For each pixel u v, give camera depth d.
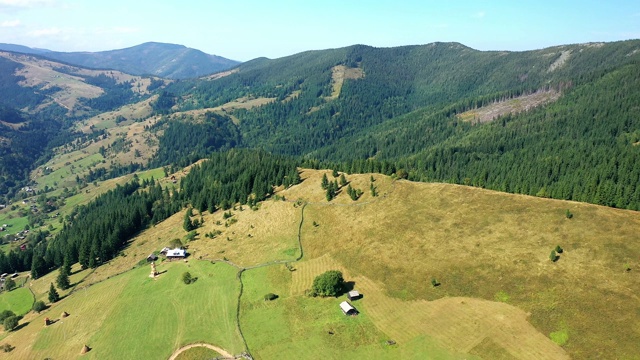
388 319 102.69
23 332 138.12
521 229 117.31
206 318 119.94
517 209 126.25
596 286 91.50
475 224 126.88
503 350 84.56
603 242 102.00
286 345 101.69
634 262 93.69
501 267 106.69
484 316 94.69
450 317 97.44
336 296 116.50
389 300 109.62
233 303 123.62
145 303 135.12
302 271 134.00
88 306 144.62
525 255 107.31
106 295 148.88
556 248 104.12
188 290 136.75
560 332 85.00
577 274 96.19
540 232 113.19
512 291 98.94
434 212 141.00
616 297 87.38
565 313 88.44
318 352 97.00
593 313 86.00
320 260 138.50
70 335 128.75
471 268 110.25
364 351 94.12
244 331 110.31
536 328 87.81
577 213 114.69
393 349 92.62
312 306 114.88
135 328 123.19
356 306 110.44
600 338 80.69
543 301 93.25
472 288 104.19
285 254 147.00
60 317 141.50
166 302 132.75
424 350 89.94
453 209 138.88
